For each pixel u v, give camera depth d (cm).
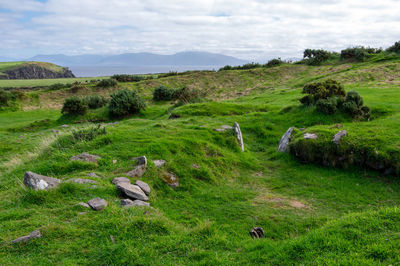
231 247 555
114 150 1199
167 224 627
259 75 6316
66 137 1355
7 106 4281
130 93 3388
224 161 1284
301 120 1948
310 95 2181
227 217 825
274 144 1706
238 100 3734
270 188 1099
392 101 2217
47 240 535
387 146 1117
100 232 567
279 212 855
